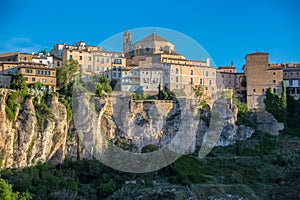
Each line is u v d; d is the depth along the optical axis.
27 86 104.06
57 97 96.81
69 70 114.06
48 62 127.81
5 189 60.78
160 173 87.75
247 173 105.81
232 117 126.75
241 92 151.12
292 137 133.88
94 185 79.06
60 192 69.75
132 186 76.62
